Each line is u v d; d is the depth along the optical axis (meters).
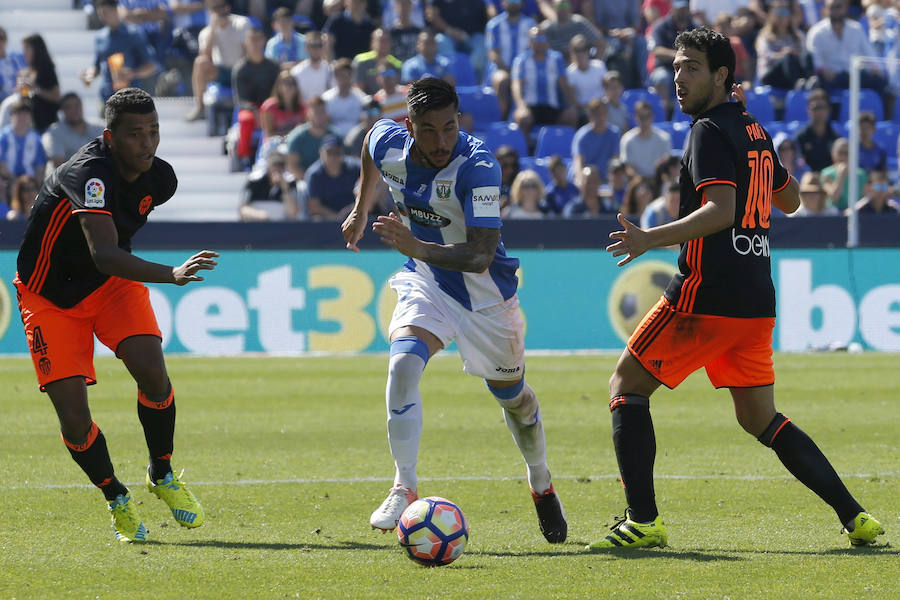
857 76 53.75
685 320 16.17
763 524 18.25
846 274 49.66
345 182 54.84
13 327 48.03
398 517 16.27
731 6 72.81
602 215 55.41
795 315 49.75
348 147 57.25
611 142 59.91
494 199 16.52
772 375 16.64
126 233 17.17
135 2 70.62
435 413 32.19
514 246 49.62
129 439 27.70
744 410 16.78
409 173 16.92
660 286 49.72
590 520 18.92
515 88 64.69
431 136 15.96
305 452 25.89
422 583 14.29
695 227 15.26
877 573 14.68
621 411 16.53
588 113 60.91
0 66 65.88
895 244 51.94
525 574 14.75
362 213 19.08
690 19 68.38
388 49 65.12
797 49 68.00
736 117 16.00
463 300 16.97
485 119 65.88
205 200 63.06
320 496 20.80
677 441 27.20
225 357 47.81
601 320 49.69
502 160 56.75
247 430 29.19
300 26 72.00
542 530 17.16
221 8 67.56
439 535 15.12
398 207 17.47
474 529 18.09
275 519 18.81
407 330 16.89
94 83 69.81
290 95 61.56
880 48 72.00
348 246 19.23
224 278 48.94
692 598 13.49
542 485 17.12
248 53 64.19
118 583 14.37
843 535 17.33
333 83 64.06
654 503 16.45
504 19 68.44
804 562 15.33
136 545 16.77
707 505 19.83
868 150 59.75
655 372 16.42
